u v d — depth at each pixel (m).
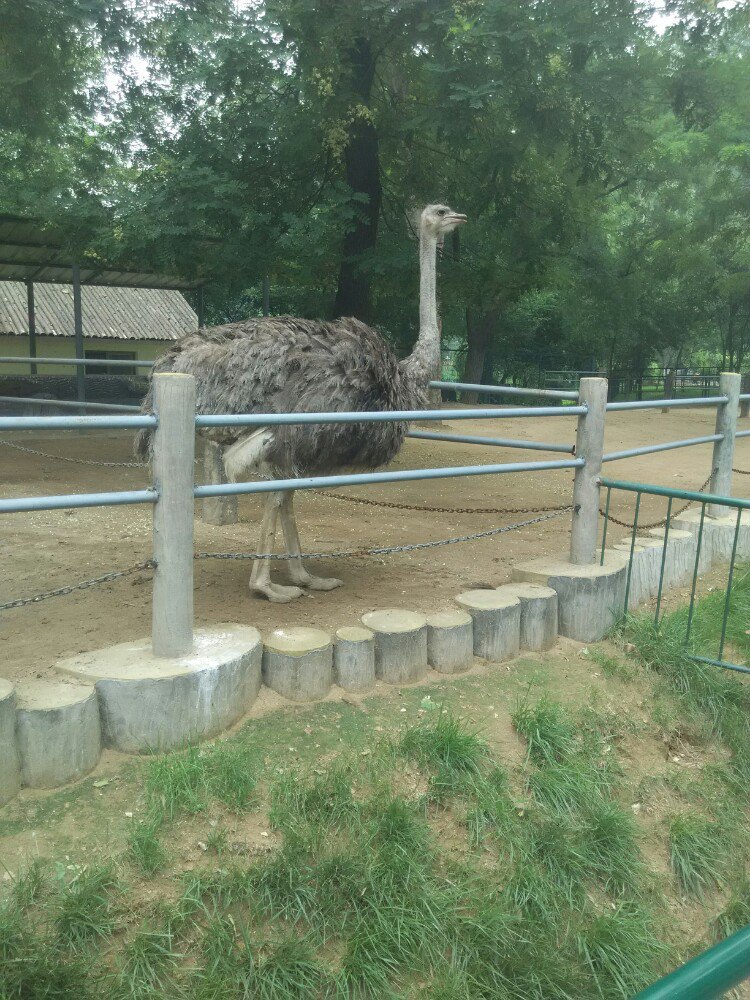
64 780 3.67
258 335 5.02
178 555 4.01
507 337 32.50
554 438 15.59
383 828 3.74
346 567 6.45
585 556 5.98
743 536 7.90
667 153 20.22
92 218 10.95
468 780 4.11
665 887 4.18
